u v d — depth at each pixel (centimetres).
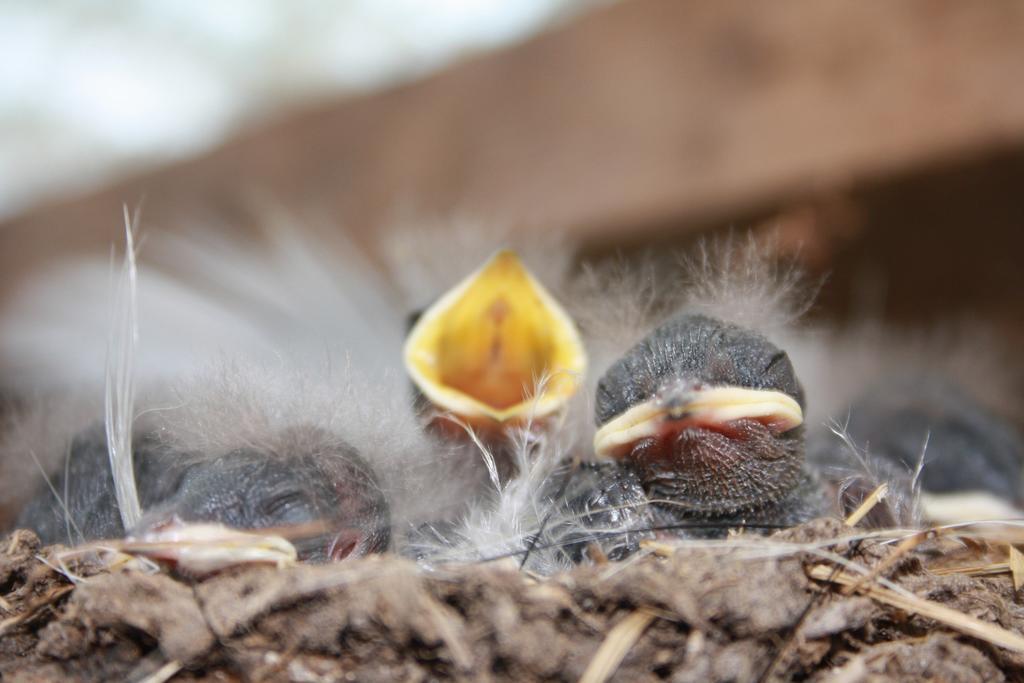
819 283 20
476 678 16
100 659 16
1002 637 16
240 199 27
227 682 16
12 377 23
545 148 25
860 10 23
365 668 16
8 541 17
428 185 25
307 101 29
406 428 18
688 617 16
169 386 18
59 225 30
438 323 19
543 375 18
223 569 16
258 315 23
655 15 24
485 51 26
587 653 16
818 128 23
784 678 16
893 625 16
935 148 22
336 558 17
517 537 17
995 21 22
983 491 19
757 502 17
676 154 24
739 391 17
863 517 17
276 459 17
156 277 23
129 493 17
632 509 17
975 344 24
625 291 20
